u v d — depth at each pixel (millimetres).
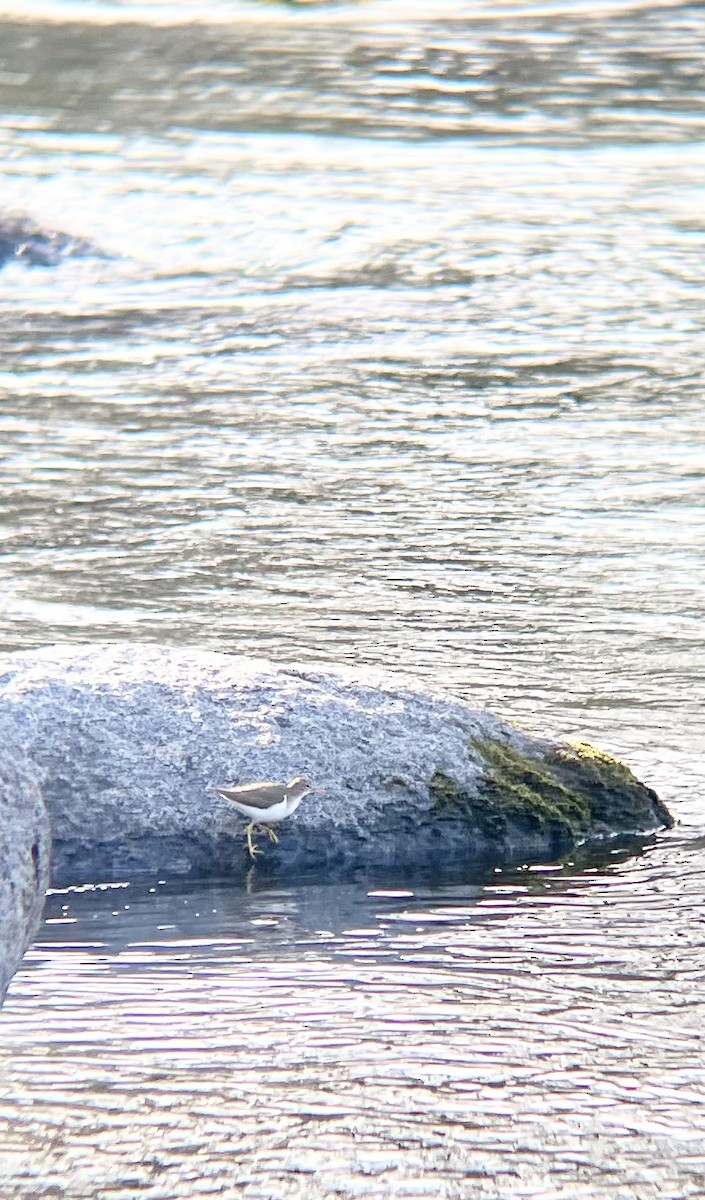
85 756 32719
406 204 99812
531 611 47500
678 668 43344
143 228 94062
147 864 32156
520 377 72625
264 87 133125
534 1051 25812
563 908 30766
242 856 32500
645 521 55625
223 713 33812
